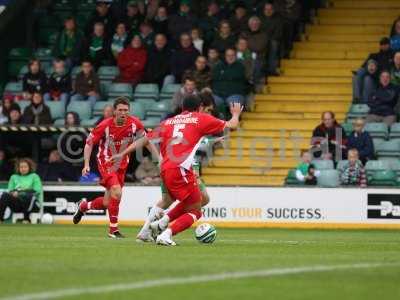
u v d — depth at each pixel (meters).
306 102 56.78
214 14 59.72
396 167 51.50
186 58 56.91
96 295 19.31
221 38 57.75
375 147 52.50
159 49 57.81
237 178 53.09
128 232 43.09
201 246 31.81
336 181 50.56
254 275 22.61
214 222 50.28
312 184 50.44
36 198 50.88
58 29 64.12
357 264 25.45
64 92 57.28
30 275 22.50
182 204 31.70
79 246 31.39
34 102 53.84
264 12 58.28
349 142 51.50
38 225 48.94
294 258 27.22
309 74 58.53
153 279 21.75
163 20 59.28
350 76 58.34
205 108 38.03
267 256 27.84
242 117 55.62
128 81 57.53
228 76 54.72
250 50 57.00
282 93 57.31
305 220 49.97
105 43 59.84
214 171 53.28
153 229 32.22
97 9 60.62
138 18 60.16
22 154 55.34
